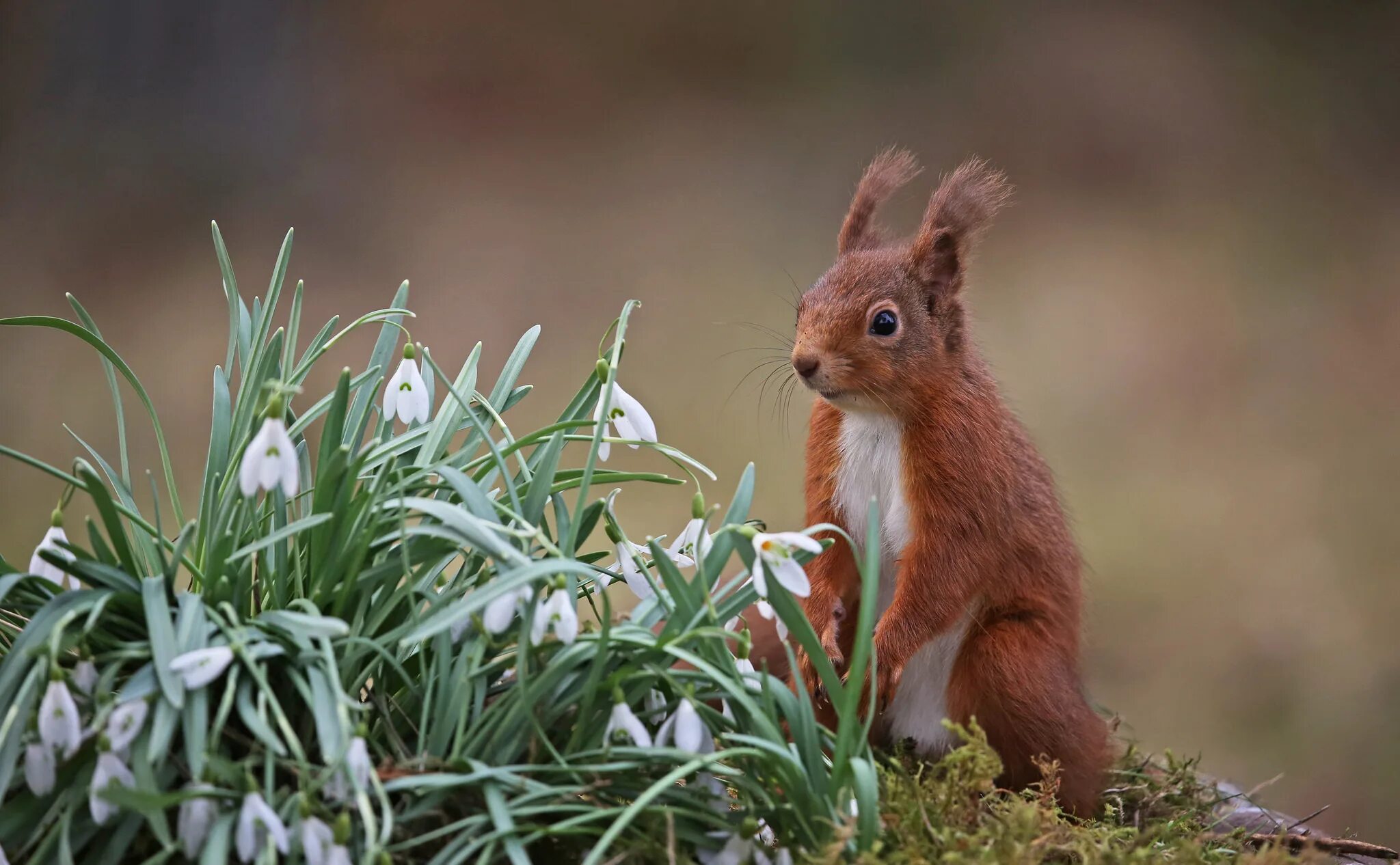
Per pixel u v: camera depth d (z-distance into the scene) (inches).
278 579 200.2
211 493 200.7
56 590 199.6
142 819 198.7
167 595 199.3
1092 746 204.7
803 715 199.8
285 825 198.4
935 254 205.3
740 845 199.5
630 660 200.1
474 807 199.3
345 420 201.0
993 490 204.8
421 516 201.8
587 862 197.9
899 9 495.5
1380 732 221.1
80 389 300.0
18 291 342.6
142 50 426.6
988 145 433.1
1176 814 204.5
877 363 204.7
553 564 199.3
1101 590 259.1
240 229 377.7
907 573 205.0
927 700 205.8
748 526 199.8
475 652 199.6
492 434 202.8
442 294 349.1
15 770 199.0
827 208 398.0
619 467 267.7
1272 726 223.5
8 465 268.7
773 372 207.6
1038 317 351.3
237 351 201.9
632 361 316.5
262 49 440.8
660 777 199.8
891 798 200.8
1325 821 218.7
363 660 200.2
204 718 198.4
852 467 205.8
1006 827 200.2
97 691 198.5
